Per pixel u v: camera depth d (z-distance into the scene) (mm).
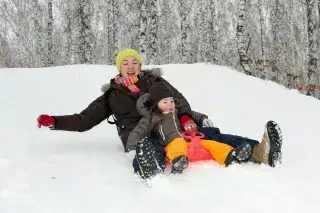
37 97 6535
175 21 30109
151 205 2537
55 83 7605
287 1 27984
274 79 16812
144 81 3885
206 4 25109
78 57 21938
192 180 2900
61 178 2973
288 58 24484
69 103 6324
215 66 10078
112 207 2500
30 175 2996
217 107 6535
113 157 3520
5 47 26297
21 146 3787
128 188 2814
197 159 3207
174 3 29891
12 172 3037
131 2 24078
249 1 26656
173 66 9930
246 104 6871
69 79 7926
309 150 3967
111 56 20391
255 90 7988
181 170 2971
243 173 2979
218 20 30484
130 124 3713
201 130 3395
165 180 2854
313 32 16328
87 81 7914
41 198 2605
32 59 29344
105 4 28047
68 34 25656
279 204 2545
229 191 2719
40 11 30375
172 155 3006
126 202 2578
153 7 15195
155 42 15258
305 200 2598
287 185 2803
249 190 2725
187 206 2523
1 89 6836
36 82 7527
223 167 3113
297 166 3309
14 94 6594
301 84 15930
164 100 3383
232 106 6652
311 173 3117
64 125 3600
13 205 2488
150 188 2812
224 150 3115
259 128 5195
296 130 5121
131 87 3811
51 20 22672
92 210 2461
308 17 16406
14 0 31484
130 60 3904
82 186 2830
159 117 3410
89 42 18141
